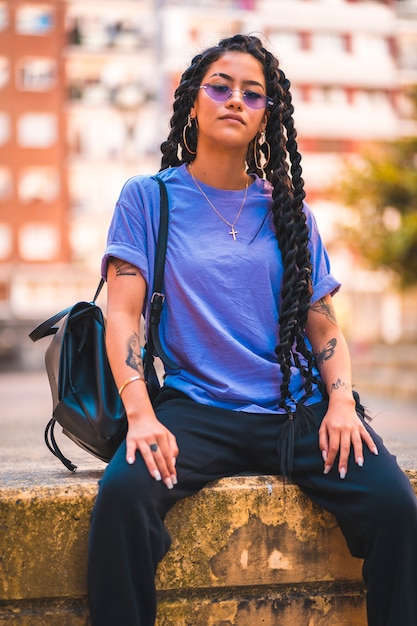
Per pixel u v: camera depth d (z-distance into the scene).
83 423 2.17
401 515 1.99
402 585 1.99
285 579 2.13
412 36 45.53
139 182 2.34
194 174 2.39
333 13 44.59
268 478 2.15
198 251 2.26
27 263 43.41
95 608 1.91
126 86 44.16
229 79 2.31
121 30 43.81
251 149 2.52
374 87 45.22
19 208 43.19
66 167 43.50
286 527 2.13
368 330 44.78
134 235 2.26
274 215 2.33
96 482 2.08
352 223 19.09
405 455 2.71
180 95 2.47
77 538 2.02
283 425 2.16
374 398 13.79
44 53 43.19
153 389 2.31
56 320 2.30
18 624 2.00
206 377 2.21
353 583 2.20
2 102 42.88
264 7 43.66
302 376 2.30
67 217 43.56
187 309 2.23
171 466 1.97
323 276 2.39
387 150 19.56
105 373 2.21
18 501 1.99
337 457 2.09
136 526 1.90
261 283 2.27
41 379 18.22
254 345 2.26
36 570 2.00
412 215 17.72
